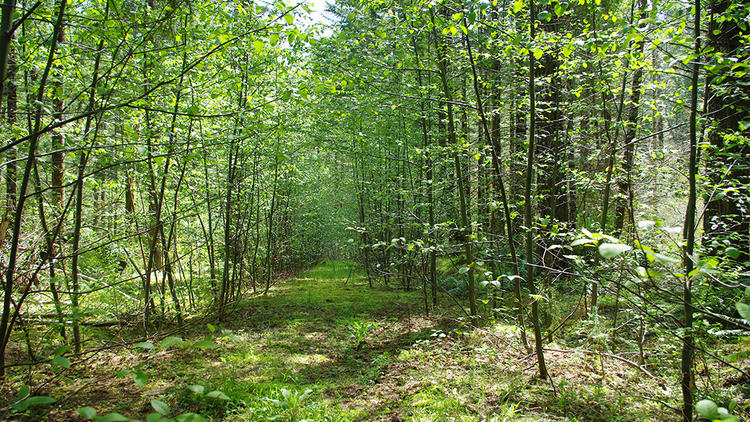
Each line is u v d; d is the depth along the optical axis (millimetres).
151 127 5945
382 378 4961
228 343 6527
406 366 5273
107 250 6863
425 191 7730
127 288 7000
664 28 3846
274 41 3742
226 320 8258
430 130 8430
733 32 4945
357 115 7281
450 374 4750
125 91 3926
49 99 4840
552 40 4102
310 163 12164
